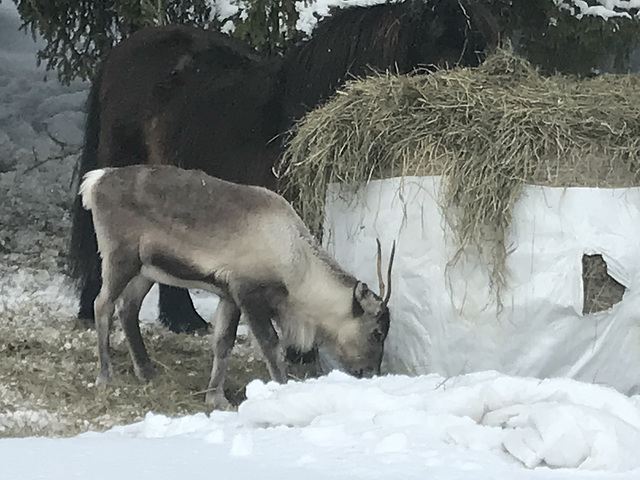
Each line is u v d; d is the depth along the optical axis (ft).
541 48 36.55
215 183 20.26
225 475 10.66
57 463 11.16
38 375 21.04
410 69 25.32
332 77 25.40
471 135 19.11
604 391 13.79
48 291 31.45
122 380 21.16
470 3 25.62
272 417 14.39
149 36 28.55
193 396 20.54
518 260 18.70
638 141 18.80
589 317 18.65
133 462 11.27
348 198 20.93
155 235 20.17
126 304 21.38
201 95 27.07
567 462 11.91
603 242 18.44
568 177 18.65
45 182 43.04
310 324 20.31
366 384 15.67
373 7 26.02
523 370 18.70
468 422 13.12
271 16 34.19
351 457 11.75
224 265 19.92
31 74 52.31
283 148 25.45
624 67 37.70
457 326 19.06
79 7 37.63
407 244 19.75
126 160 28.22
